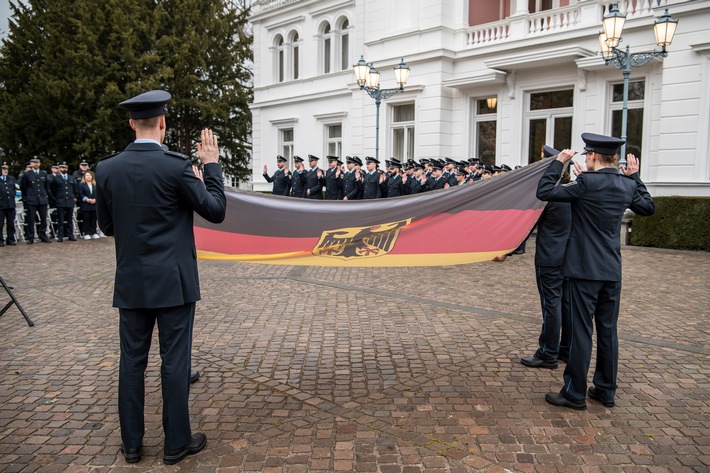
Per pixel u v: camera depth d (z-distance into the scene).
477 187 5.31
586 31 16.12
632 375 5.19
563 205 5.29
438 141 19.59
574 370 4.44
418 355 5.82
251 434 4.07
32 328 6.91
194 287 3.78
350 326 6.91
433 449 3.82
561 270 4.53
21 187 16.02
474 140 19.61
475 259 5.27
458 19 19.45
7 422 4.29
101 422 4.29
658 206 13.73
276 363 5.62
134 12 28.64
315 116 25.12
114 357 5.81
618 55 12.55
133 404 3.66
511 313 7.50
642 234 14.02
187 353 3.79
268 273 10.75
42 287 9.52
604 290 4.46
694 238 13.25
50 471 3.56
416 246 5.28
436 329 6.75
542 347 5.50
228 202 5.16
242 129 33.12
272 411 4.48
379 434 4.05
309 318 7.31
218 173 3.91
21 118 28.52
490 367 5.46
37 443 3.95
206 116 30.30
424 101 19.94
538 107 17.98
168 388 3.64
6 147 29.67
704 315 7.31
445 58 19.33
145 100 3.62
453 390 4.89
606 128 16.31
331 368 5.46
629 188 4.47
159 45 28.83
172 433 3.63
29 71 30.77
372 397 4.75
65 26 29.00
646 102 15.30
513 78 18.02
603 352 4.51
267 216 5.20
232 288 9.28
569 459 3.67
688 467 3.57
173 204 3.64
